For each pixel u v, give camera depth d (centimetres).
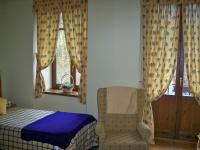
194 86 377
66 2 428
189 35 372
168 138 417
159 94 390
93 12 408
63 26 434
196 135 396
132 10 385
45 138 309
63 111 452
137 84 394
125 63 397
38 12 451
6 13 479
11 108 438
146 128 308
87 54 419
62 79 479
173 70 384
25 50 471
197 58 373
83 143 354
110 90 350
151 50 389
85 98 427
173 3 375
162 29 383
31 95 476
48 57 453
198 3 365
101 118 338
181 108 407
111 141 299
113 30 399
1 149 344
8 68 490
